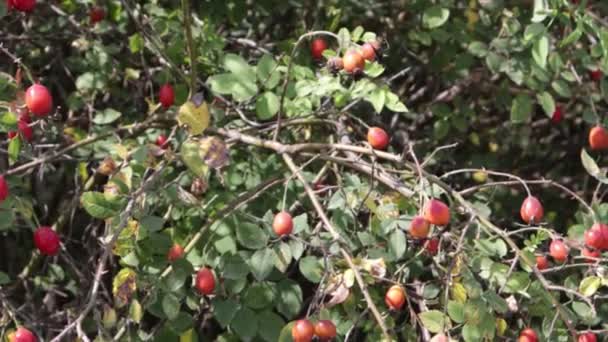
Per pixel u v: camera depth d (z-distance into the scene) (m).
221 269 1.11
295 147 1.18
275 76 1.15
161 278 1.10
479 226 1.11
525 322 1.13
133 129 1.24
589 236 1.12
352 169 1.22
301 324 1.06
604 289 1.26
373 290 1.12
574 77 1.28
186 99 1.26
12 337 1.07
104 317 1.09
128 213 1.07
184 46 1.27
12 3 1.17
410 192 1.11
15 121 1.08
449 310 1.06
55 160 1.24
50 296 1.25
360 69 1.11
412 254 1.15
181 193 1.13
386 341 1.04
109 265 1.26
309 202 1.21
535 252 1.16
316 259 1.11
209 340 1.28
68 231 1.33
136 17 1.31
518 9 1.33
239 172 1.24
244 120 1.24
